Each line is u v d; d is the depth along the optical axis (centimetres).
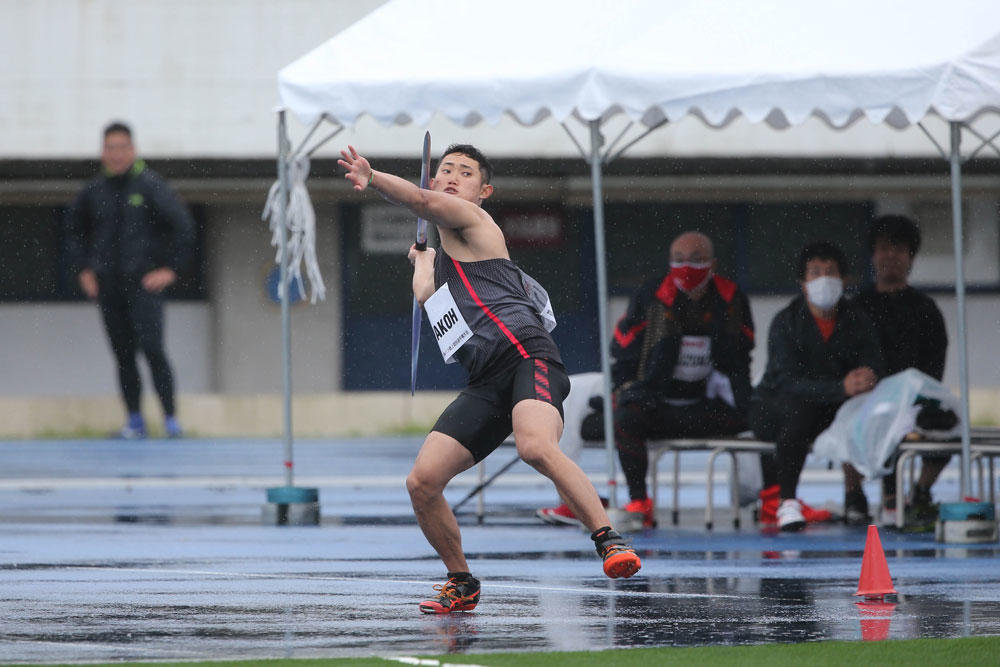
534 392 1717
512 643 1612
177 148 6850
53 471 4938
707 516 3050
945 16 2734
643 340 3048
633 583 2175
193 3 6869
